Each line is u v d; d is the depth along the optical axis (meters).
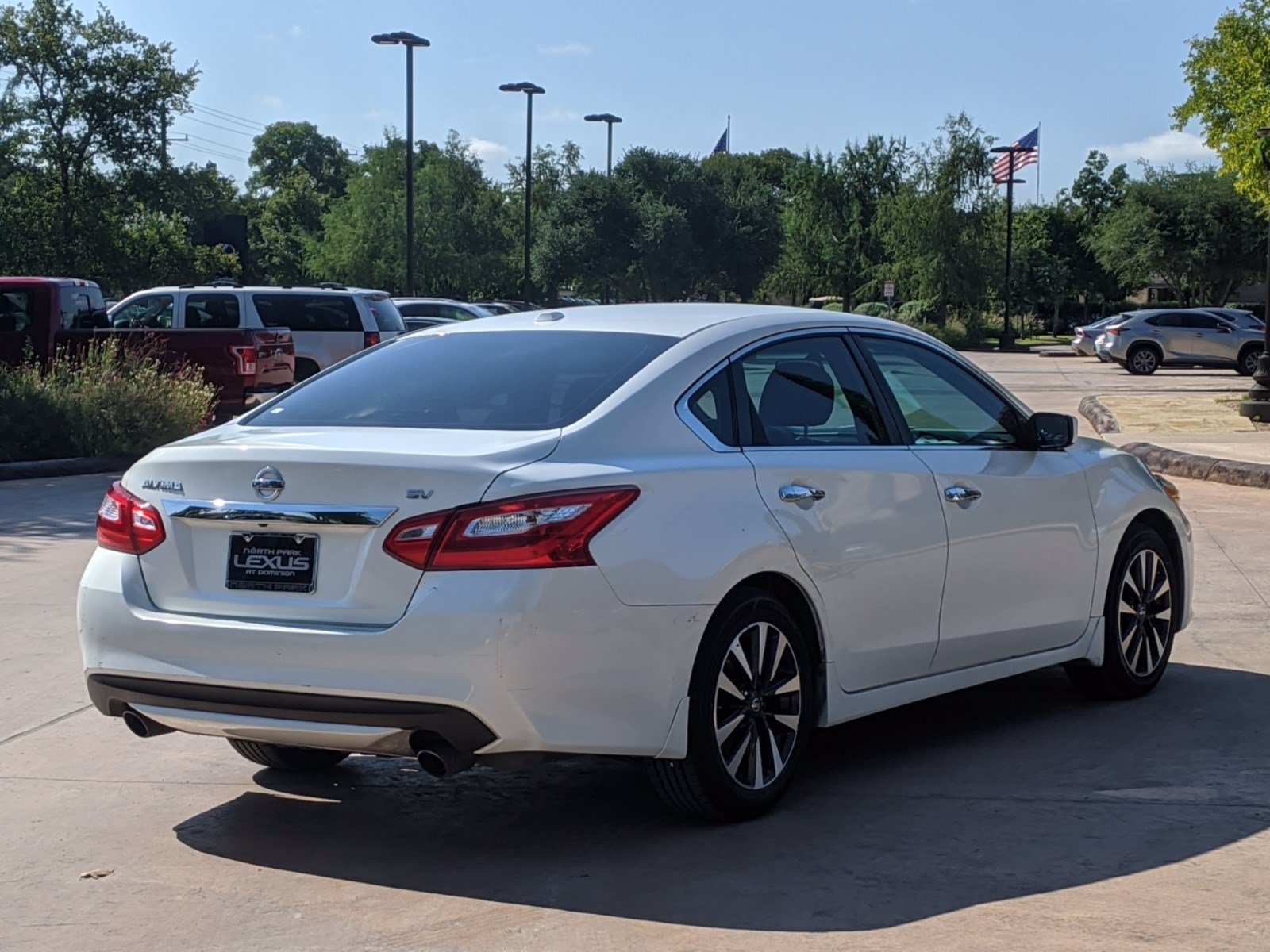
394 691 4.05
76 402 16.55
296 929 3.89
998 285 66.25
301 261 93.88
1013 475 5.67
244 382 19.77
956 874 4.20
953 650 5.42
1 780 5.33
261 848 4.57
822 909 3.94
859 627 4.99
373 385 5.03
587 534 4.13
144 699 4.44
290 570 4.27
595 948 3.71
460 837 4.65
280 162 131.50
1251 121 30.72
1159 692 6.46
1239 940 3.69
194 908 4.06
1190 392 30.09
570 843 4.56
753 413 4.85
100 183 54.62
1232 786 5.04
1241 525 11.40
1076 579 5.96
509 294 69.75
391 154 66.25
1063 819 4.70
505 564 4.04
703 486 4.48
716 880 4.19
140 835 4.72
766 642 4.68
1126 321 38.38
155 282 56.31
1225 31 32.12
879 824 4.67
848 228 73.69
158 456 4.58
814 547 4.77
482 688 4.00
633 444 4.45
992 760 5.42
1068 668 6.35
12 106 53.25
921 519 5.21
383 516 4.13
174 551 4.45
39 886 4.26
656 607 4.25
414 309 32.88
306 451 4.27
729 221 72.50
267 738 4.32
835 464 4.96
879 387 5.39
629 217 69.31
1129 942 3.68
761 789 4.69
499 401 4.68
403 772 5.43
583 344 4.98
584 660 4.12
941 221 65.12
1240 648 7.30
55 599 8.76
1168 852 4.36
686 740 4.39
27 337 19.56
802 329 5.24
